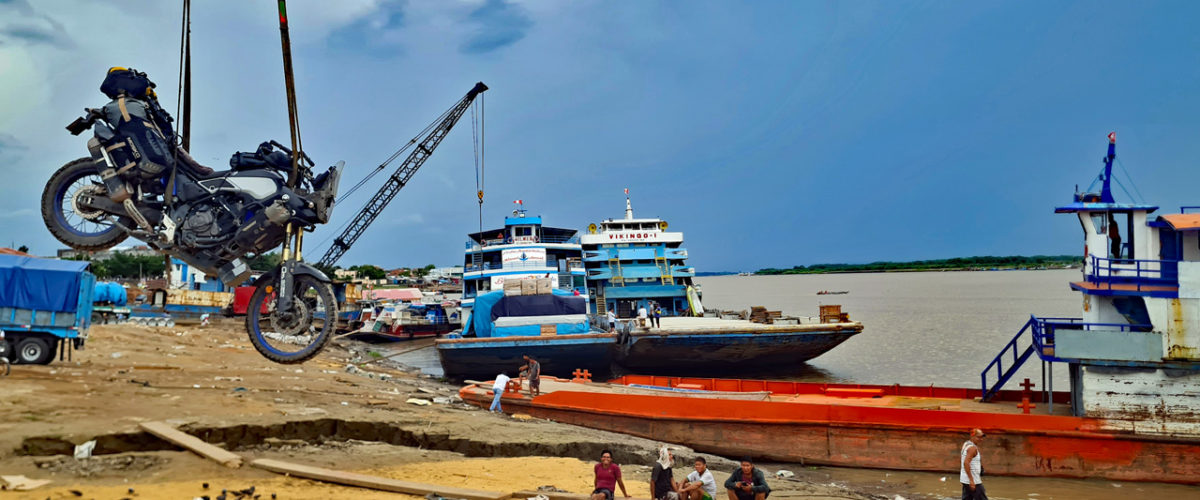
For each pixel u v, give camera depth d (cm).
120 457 1212
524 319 3303
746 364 3631
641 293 4697
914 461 1892
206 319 5272
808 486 1628
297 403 1884
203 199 1517
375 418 1772
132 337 3572
